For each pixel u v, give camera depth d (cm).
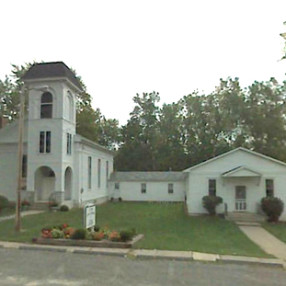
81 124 4834
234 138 5594
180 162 5841
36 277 878
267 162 2703
